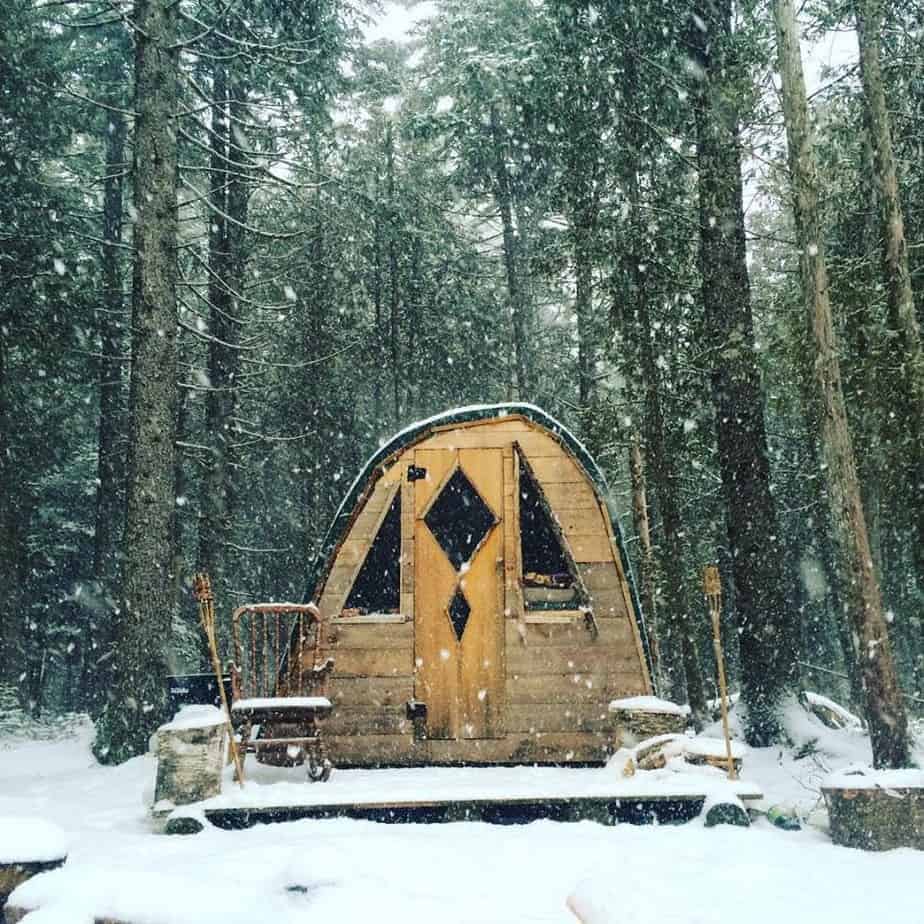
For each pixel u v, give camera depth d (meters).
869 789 5.66
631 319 14.95
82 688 20.91
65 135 16.89
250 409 25.23
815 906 2.70
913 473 10.46
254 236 19.95
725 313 11.66
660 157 15.36
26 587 20.89
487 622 8.74
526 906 4.15
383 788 6.84
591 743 8.41
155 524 11.13
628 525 23.08
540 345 24.52
